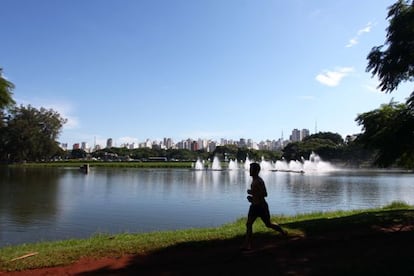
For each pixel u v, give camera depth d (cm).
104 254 977
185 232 1322
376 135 1847
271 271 833
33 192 3669
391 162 1758
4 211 2508
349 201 3231
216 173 7531
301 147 12444
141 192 3800
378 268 837
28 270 862
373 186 4694
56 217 2300
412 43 1614
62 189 4009
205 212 2542
